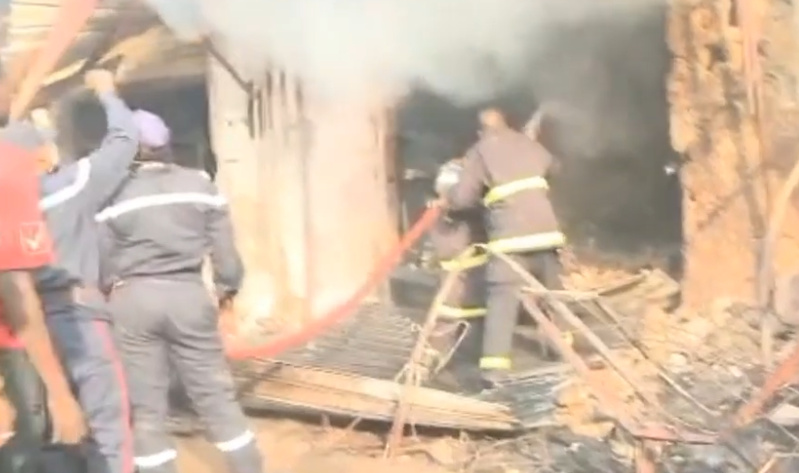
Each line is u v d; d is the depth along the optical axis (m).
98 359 4.93
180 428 6.34
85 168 4.94
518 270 6.21
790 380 6.01
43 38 6.93
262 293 8.27
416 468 5.95
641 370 6.93
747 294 7.82
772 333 7.36
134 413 5.10
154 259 5.02
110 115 5.11
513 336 7.44
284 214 8.36
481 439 6.28
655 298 8.49
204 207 5.10
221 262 5.21
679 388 6.04
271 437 6.38
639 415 5.94
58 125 7.72
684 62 7.87
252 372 6.53
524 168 6.82
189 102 8.55
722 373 6.83
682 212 8.69
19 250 4.09
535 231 6.79
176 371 5.21
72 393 4.79
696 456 5.59
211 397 5.14
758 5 7.58
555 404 6.41
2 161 4.16
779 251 7.67
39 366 4.15
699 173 7.97
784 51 7.62
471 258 7.27
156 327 5.03
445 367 7.35
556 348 6.75
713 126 7.85
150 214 4.99
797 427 5.73
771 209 7.66
